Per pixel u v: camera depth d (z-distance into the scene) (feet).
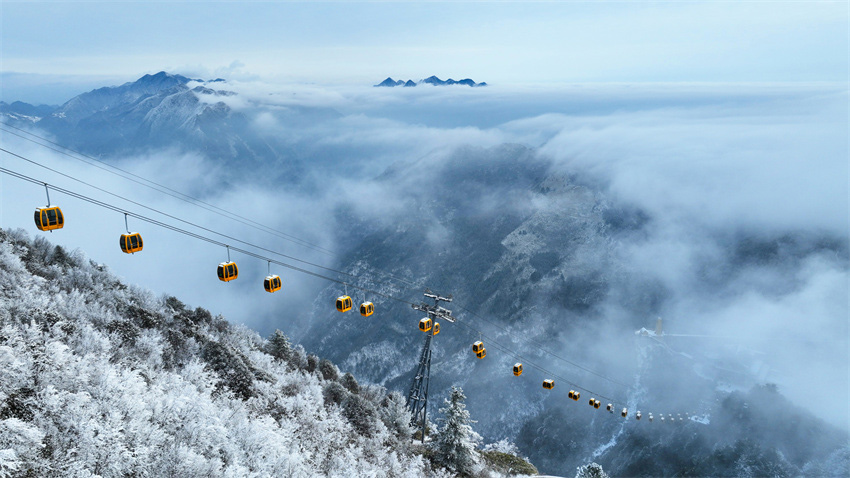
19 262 103.55
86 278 121.80
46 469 48.16
